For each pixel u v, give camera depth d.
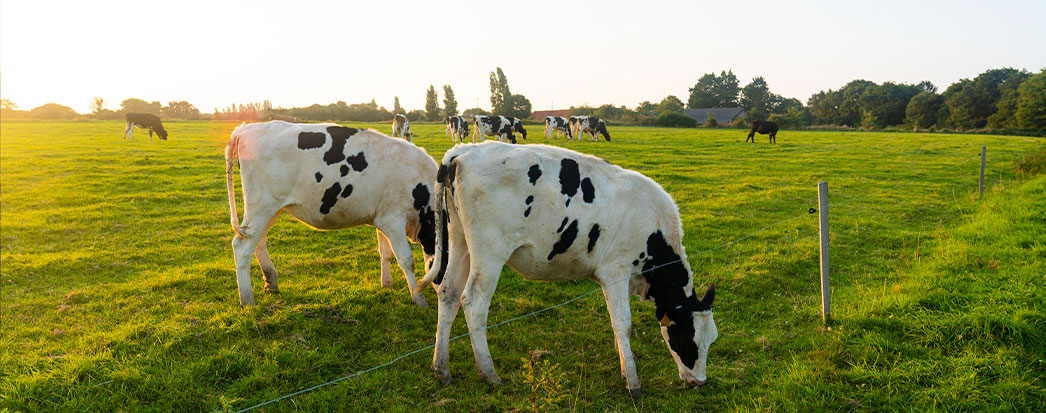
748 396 4.70
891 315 5.78
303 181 6.19
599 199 4.69
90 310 6.30
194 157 20.78
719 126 73.44
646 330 6.13
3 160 18.53
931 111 88.81
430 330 5.98
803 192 14.80
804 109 131.62
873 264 8.42
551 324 6.18
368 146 6.36
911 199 13.88
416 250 9.18
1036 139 41.69
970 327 5.30
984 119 79.25
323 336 5.68
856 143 34.09
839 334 5.52
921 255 8.67
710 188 15.34
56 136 32.00
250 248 6.27
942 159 23.64
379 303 6.66
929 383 4.67
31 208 11.80
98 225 10.46
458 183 4.50
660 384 4.99
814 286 7.42
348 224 6.63
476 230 4.52
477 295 4.63
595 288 7.32
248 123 6.40
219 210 11.96
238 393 4.55
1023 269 6.96
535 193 4.52
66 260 8.19
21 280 7.37
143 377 4.62
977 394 4.41
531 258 4.73
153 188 14.26
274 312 6.04
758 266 8.16
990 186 15.92
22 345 5.28
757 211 12.46
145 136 32.84
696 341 4.80
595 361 5.38
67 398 4.35
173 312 6.20
